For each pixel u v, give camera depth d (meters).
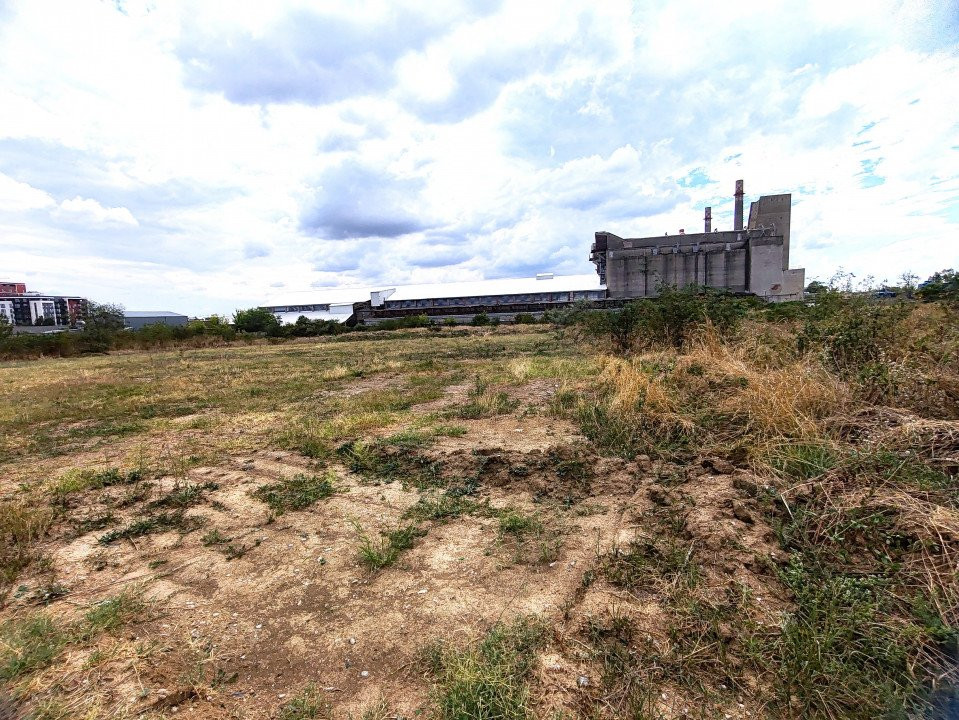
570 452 3.86
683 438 3.97
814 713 1.53
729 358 5.27
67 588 2.54
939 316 5.46
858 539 2.30
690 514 2.78
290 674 1.83
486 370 10.88
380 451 4.48
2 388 12.98
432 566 2.55
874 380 3.94
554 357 11.05
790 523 2.55
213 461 4.74
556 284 68.62
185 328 39.44
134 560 2.84
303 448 4.88
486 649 1.84
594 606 2.11
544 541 2.71
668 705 1.59
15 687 1.77
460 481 3.71
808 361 4.63
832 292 6.23
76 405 9.31
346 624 2.12
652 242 62.91
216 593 2.43
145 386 11.93
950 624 1.76
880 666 1.68
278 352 24.02
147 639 2.06
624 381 5.45
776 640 1.79
